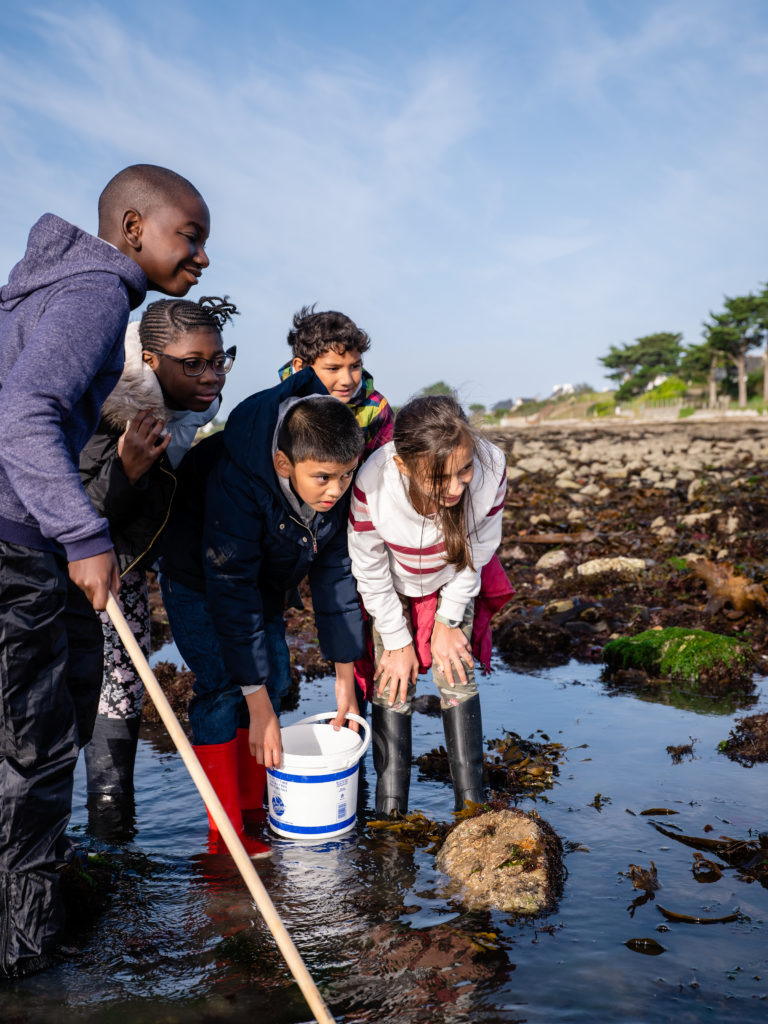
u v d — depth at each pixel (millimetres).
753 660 4805
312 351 3877
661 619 5785
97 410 2273
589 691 4605
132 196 2471
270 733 2959
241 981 2107
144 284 2330
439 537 2941
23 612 2158
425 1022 1923
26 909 2184
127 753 3252
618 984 2049
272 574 3096
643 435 29078
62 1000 2041
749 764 3506
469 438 2711
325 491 2732
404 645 3105
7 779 2176
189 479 3184
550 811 3088
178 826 3043
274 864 2756
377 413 4051
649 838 2863
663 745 3752
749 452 18828
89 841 2916
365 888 2568
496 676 4941
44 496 1992
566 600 6309
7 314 2238
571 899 2469
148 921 2400
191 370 2949
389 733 3166
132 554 3045
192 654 3102
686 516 9328
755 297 70188
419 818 3016
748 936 2270
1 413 1997
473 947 2217
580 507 11406
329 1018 1817
